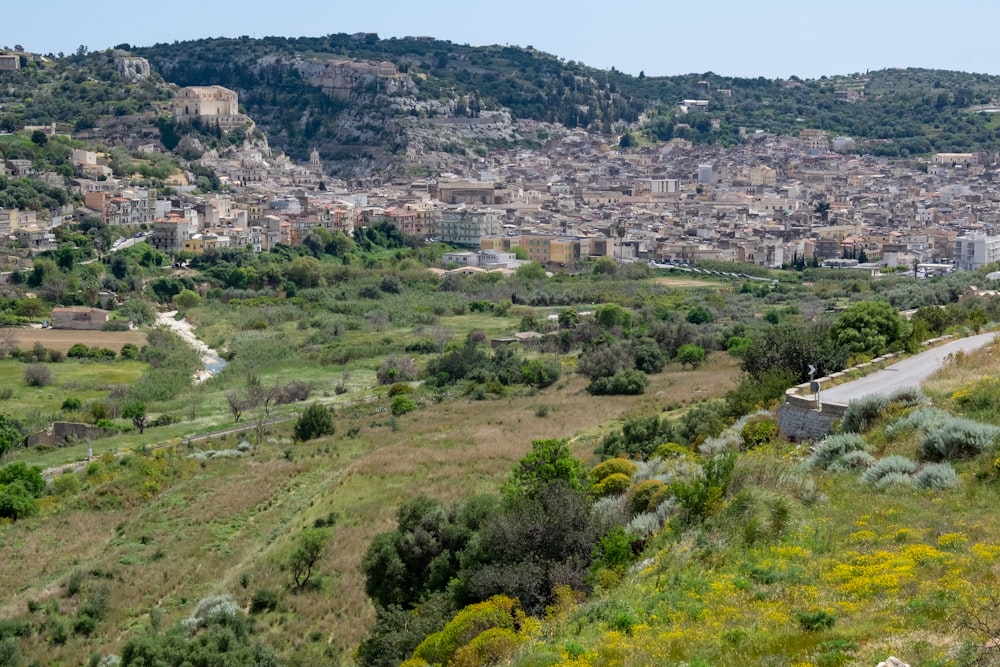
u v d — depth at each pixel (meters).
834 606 38.84
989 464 51.16
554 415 126.12
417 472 101.56
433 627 60.16
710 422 84.94
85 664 72.50
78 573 85.62
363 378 178.62
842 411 65.19
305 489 105.25
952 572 39.41
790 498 51.50
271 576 81.31
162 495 107.75
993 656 32.03
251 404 158.38
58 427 144.75
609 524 60.72
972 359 74.25
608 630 43.31
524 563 58.03
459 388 158.12
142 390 169.75
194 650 66.38
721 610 41.59
